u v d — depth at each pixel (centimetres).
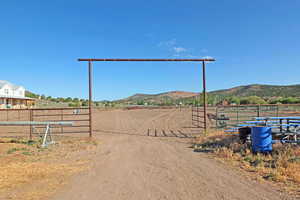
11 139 1250
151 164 697
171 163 704
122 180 545
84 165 693
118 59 1283
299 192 438
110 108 5191
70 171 623
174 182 523
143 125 2066
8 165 676
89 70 1272
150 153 873
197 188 480
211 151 857
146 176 574
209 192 456
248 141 889
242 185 489
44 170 628
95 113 3775
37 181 536
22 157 793
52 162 730
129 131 1678
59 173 603
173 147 994
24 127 1975
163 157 795
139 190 477
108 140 1244
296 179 497
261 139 750
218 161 705
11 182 525
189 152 873
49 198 439
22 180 541
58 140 1210
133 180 543
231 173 577
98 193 463
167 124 2095
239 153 773
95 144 1094
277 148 780
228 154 755
